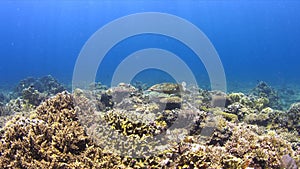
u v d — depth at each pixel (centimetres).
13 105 573
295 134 438
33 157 219
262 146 273
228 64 3844
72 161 220
